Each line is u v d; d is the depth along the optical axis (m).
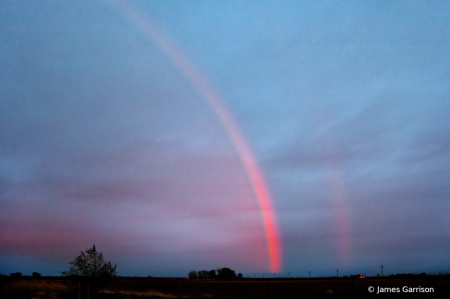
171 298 34.94
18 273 72.19
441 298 28.77
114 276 30.84
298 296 35.72
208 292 52.34
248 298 34.88
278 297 35.19
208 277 150.62
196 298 35.44
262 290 57.66
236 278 152.88
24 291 36.81
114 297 32.00
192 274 151.50
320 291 51.91
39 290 37.09
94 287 29.91
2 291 37.00
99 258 30.42
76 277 29.73
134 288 54.44
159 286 71.56
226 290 58.53
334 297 33.12
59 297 31.53
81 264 29.84
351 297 32.50
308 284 84.56
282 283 95.56
